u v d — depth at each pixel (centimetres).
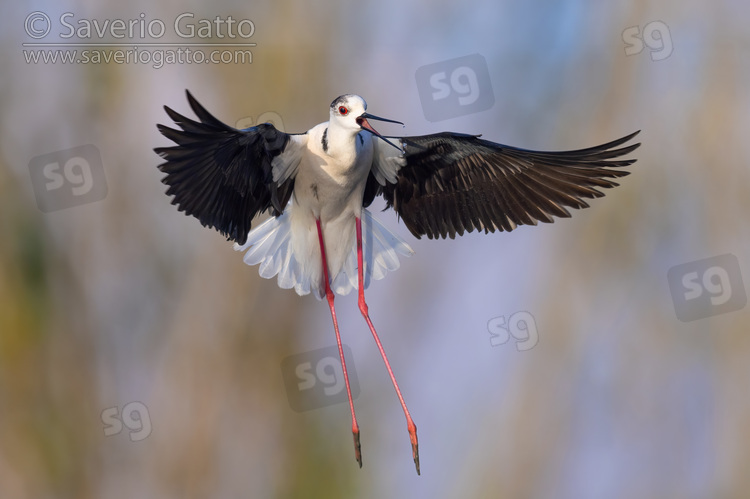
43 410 1577
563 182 952
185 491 1597
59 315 1594
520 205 973
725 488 1572
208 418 1606
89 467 1585
